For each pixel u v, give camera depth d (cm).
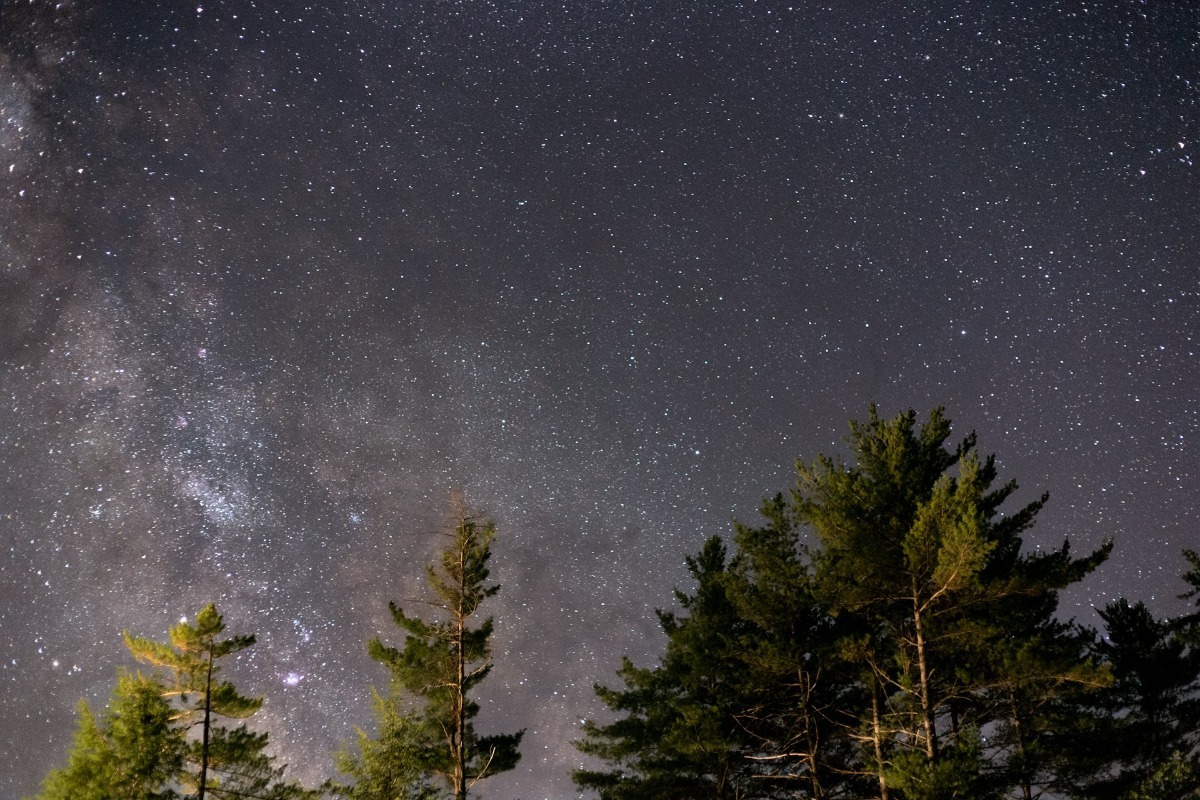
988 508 1814
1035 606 1848
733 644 2045
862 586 1731
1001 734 1722
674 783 2062
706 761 2014
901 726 1725
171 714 1984
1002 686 1658
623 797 2062
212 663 2042
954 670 1731
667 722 2138
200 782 1942
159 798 1909
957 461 1920
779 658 1891
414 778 2091
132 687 1989
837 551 1819
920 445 1920
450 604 2138
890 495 1816
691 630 2159
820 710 1992
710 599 2225
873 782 1883
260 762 2034
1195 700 2086
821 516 1778
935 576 1583
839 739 2039
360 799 2033
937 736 1578
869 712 1905
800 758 2005
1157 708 2108
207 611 2031
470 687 2120
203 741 1972
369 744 2094
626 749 2172
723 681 2142
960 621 1638
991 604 1702
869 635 1733
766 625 2022
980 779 1557
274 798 2011
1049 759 1734
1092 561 1616
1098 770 1823
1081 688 1594
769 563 2002
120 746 1916
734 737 2023
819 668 1947
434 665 2083
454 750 2027
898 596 1730
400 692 2125
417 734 2108
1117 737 1792
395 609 2125
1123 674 2127
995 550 1748
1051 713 1778
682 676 2147
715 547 2362
